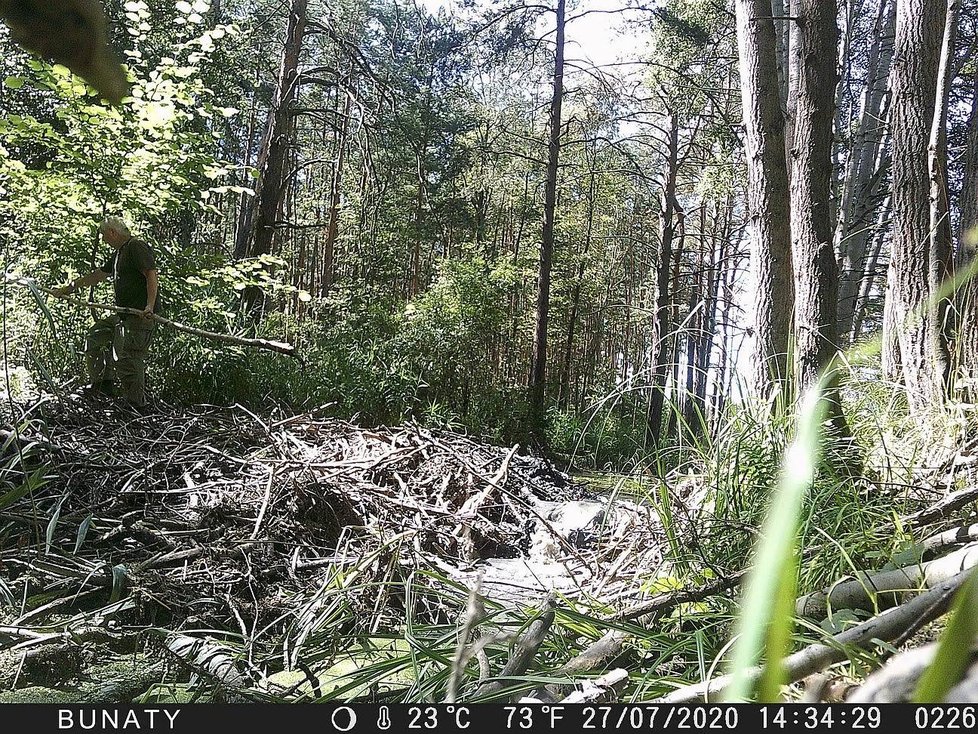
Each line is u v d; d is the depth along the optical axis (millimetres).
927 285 5727
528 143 32906
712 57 23828
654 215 34750
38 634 2742
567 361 31781
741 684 356
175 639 2873
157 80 9375
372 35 31141
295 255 31391
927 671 338
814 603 2658
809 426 373
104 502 4422
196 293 11102
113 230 7480
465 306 19734
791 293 5555
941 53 6164
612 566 4023
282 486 4930
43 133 9266
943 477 4016
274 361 11883
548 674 2209
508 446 14766
